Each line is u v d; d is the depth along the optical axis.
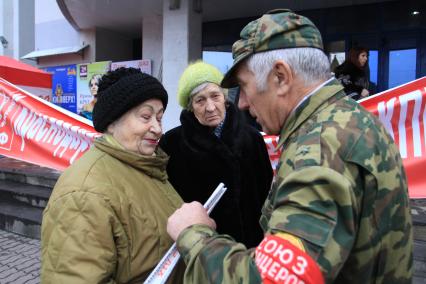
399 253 0.96
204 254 0.93
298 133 1.00
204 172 2.04
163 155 1.57
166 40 7.11
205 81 1.98
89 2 8.39
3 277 3.74
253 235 2.14
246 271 0.83
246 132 2.15
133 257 1.27
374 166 0.90
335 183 0.82
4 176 6.11
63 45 11.10
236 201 2.01
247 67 1.10
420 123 2.67
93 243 1.18
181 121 2.11
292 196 0.85
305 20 1.06
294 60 1.02
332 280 0.80
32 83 6.16
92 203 1.21
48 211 1.26
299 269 0.78
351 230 0.82
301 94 1.04
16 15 12.97
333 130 0.93
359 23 7.88
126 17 9.54
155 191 1.42
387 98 2.73
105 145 1.38
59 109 3.60
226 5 8.13
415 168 2.65
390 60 7.68
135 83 1.37
